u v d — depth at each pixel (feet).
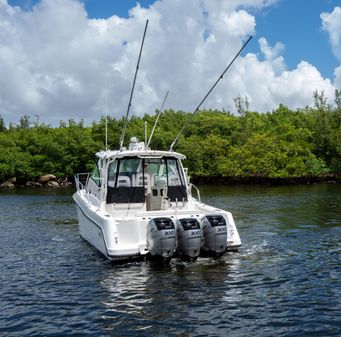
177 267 34.73
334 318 24.85
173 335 22.71
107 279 32.17
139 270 34.04
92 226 40.65
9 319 25.31
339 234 50.49
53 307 27.04
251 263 36.19
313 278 32.35
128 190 40.57
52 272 34.96
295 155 157.79
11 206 88.94
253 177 159.22
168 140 164.04
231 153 160.66
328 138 168.25
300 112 213.87
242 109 186.91
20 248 45.14
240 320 24.56
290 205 82.69
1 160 160.66
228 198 99.14
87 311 26.20
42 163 164.14
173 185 42.63
